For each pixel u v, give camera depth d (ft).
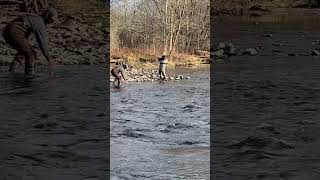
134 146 20.84
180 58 80.07
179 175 16.39
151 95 41.91
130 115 29.63
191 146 20.89
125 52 76.95
